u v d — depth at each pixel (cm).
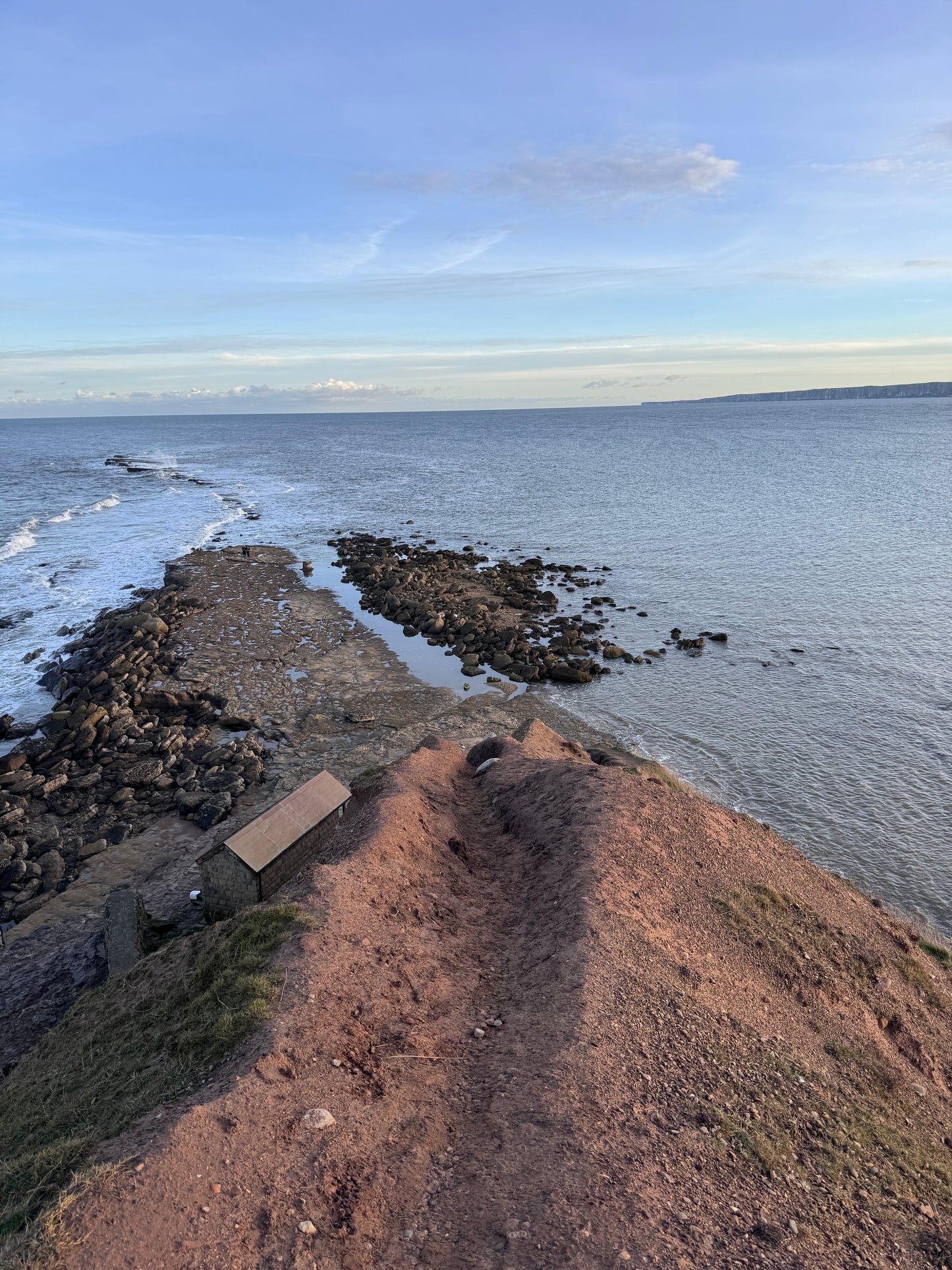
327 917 1562
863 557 6762
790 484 11438
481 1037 1352
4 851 2531
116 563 6762
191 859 2489
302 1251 909
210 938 1647
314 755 3212
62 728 3397
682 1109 1173
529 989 1457
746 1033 1412
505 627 4853
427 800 2233
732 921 1745
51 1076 1359
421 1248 935
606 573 6488
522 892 1878
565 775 2327
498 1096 1188
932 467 13125
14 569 6494
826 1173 1125
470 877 1956
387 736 3372
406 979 1466
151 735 3372
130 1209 914
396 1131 1120
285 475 14075
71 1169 995
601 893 1692
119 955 1833
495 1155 1070
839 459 15050
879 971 1797
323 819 2116
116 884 2384
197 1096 1117
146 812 2822
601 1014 1341
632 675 4181
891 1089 1456
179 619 5009
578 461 16138
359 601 5625
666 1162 1057
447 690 3938
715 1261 910
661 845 1962
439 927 1673
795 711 3694
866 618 5081
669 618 5194
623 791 2184
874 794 2977
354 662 4353
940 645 4550
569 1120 1113
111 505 10006
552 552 7338
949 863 2575
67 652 4444
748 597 5662
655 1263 892
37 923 2194
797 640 4712
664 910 1716
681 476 12850
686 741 3400
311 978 1379
